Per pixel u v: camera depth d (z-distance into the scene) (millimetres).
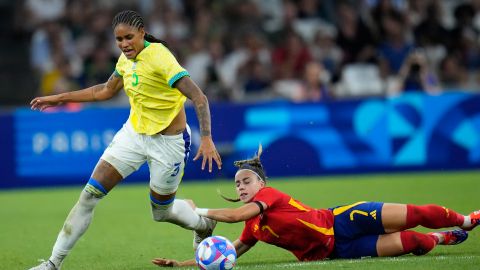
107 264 28281
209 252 23703
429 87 62781
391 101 58094
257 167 26156
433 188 49219
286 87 66625
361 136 58250
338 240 25859
